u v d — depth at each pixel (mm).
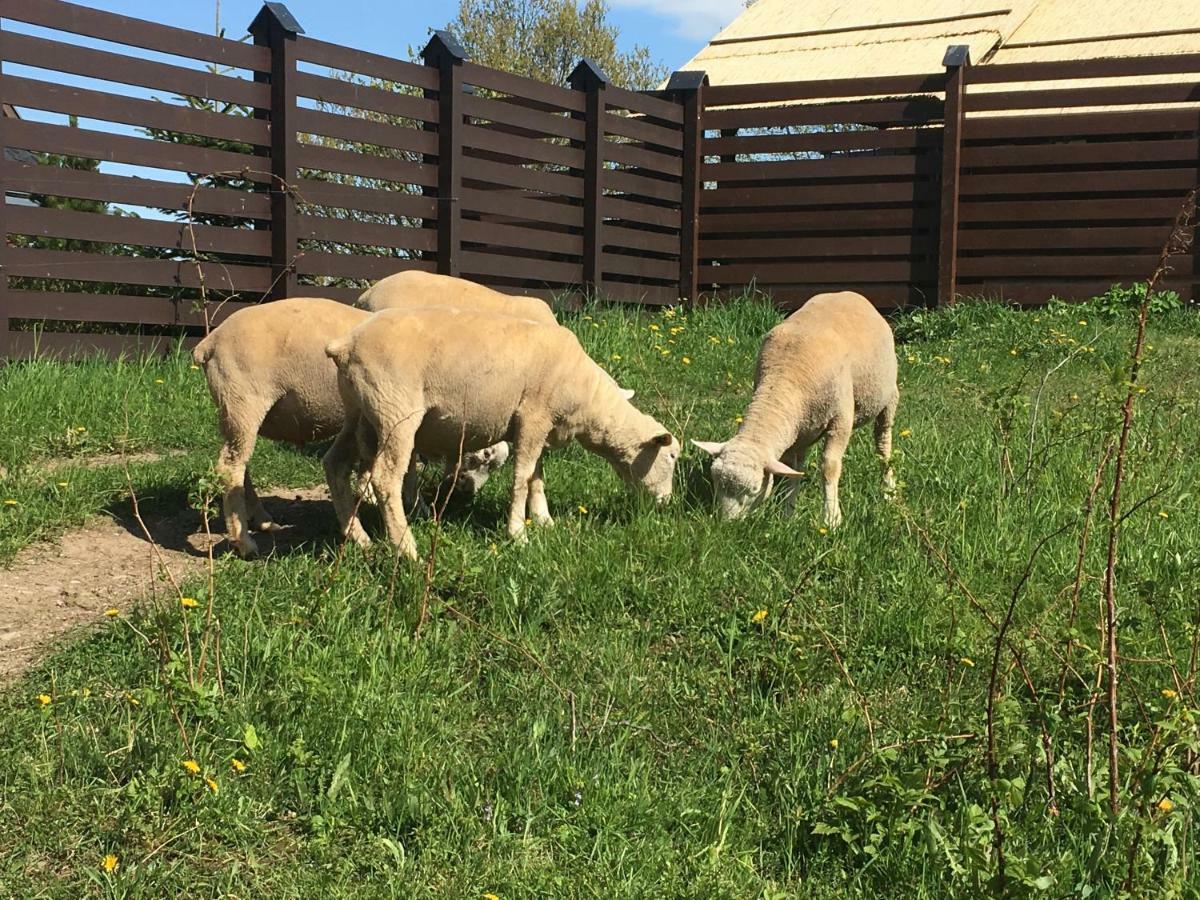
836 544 3869
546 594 3521
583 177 8828
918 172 9133
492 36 22000
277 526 4434
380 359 3854
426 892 2352
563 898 2352
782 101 9641
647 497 4539
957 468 4758
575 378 4270
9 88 6023
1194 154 8609
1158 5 10250
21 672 3123
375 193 7566
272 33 7023
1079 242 8859
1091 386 6332
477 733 2932
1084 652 2902
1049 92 8781
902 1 11516
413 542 3914
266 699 2910
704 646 3354
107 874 2326
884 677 3211
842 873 2457
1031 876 2164
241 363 4043
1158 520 4055
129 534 4289
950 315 8539
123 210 7820
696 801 2676
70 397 5750
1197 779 2369
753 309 8773
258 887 2373
